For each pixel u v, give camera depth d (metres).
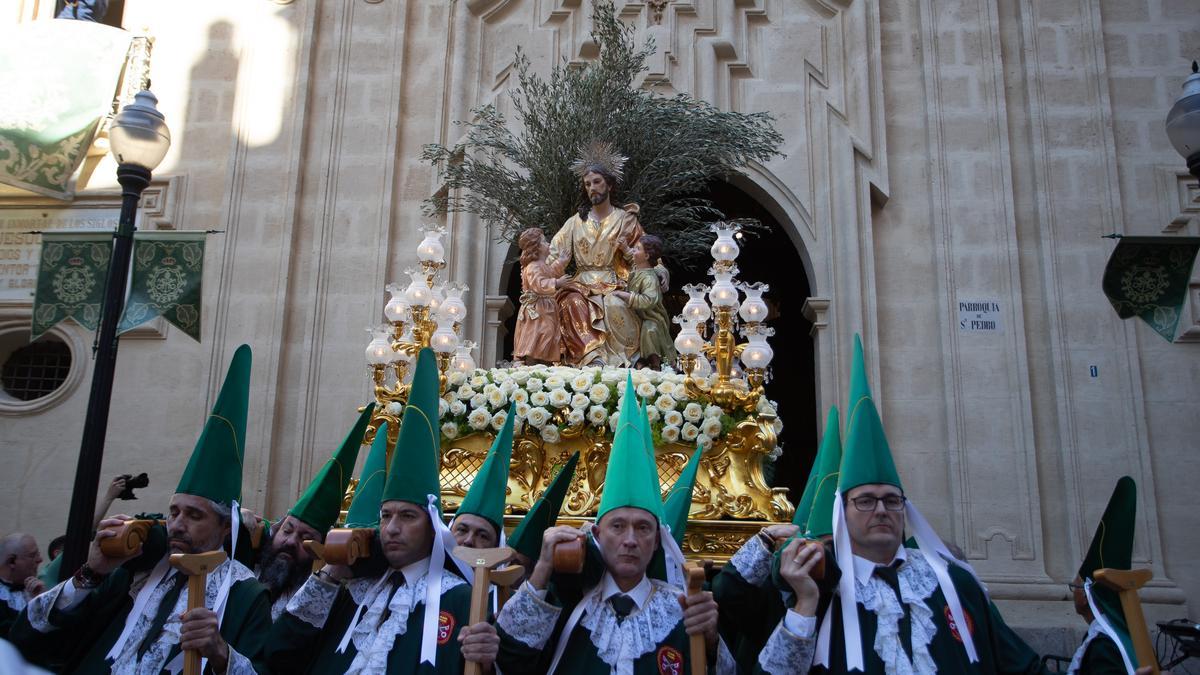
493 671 3.47
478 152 11.38
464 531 3.90
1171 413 10.36
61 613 3.88
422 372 4.11
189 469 3.99
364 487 4.53
